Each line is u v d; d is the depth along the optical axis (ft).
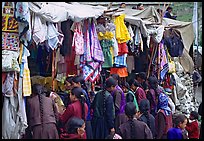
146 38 29.09
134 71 30.73
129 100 22.85
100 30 23.11
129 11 31.73
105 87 21.36
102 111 20.11
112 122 19.98
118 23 24.54
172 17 40.37
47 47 19.74
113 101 20.47
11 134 17.49
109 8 24.89
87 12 21.44
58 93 22.08
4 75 17.26
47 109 18.24
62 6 20.81
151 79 25.05
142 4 38.50
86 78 22.27
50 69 23.68
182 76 35.63
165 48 31.94
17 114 17.67
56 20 18.93
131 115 17.11
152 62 30.66
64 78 23.11
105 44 23.80
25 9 16.88
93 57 22.39
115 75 23.44
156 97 24.02
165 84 32.32
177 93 33.04
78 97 18.62
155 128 21.15
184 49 34.83
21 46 17.78
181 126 18.70
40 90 18.45
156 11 32.40
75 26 21.40
